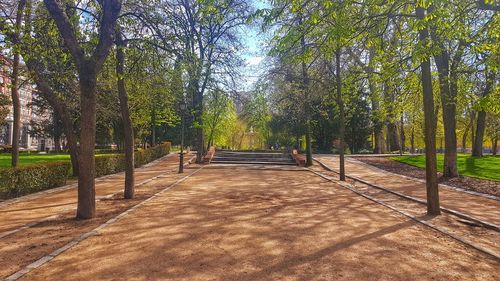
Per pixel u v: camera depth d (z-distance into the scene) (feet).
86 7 35.45
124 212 29.35
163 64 39.19
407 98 47.50
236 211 30.12
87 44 33.47
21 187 39.91
